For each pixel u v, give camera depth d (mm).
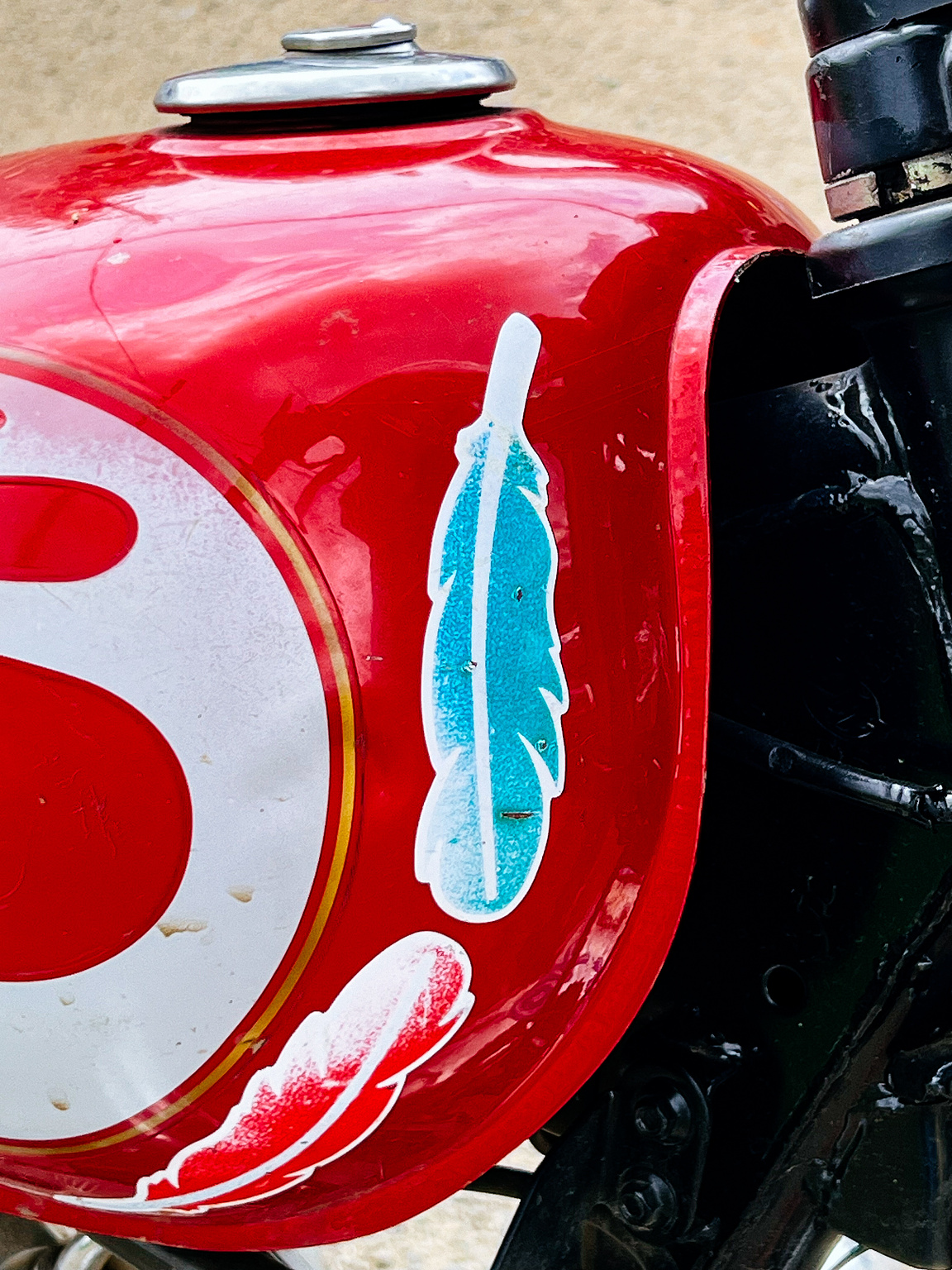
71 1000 365
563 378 363
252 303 352
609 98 1483
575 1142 426
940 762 390
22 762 351
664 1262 421
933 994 396
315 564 345
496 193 378
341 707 348
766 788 413
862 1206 413
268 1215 399
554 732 366
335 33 416
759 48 1515
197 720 346
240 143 394
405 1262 692
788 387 404
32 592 346
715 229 401
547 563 362
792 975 412
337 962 360
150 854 353
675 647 374
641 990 380
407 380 351
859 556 390
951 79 345
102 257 365
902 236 353
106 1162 389
